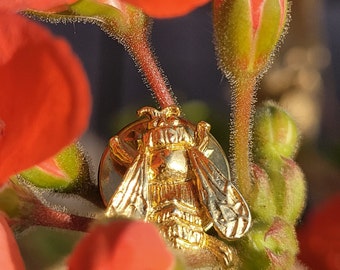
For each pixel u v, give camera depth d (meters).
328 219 0.12
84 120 0.07
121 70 0.37
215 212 0.10
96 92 0.36
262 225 0.12
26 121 0.08
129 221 0.08
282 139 0.13
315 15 0.24
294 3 0.23
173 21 0.40
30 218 0.11
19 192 0.11
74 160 0.12
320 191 0.21
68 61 0.07
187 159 0.10
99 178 0.11
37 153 0.08
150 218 0.10
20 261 0.09
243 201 0.10
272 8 0.12
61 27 0.36
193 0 0.09
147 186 0.10
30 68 0.08
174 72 0.39
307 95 0.23
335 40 0.41
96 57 0.37
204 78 0.39
